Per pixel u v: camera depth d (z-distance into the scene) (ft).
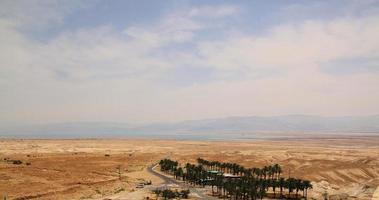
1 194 638.53
